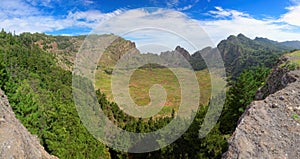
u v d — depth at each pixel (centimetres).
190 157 2452
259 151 1216
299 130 1312
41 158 1412
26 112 2953
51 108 3938
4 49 7300
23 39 12619
